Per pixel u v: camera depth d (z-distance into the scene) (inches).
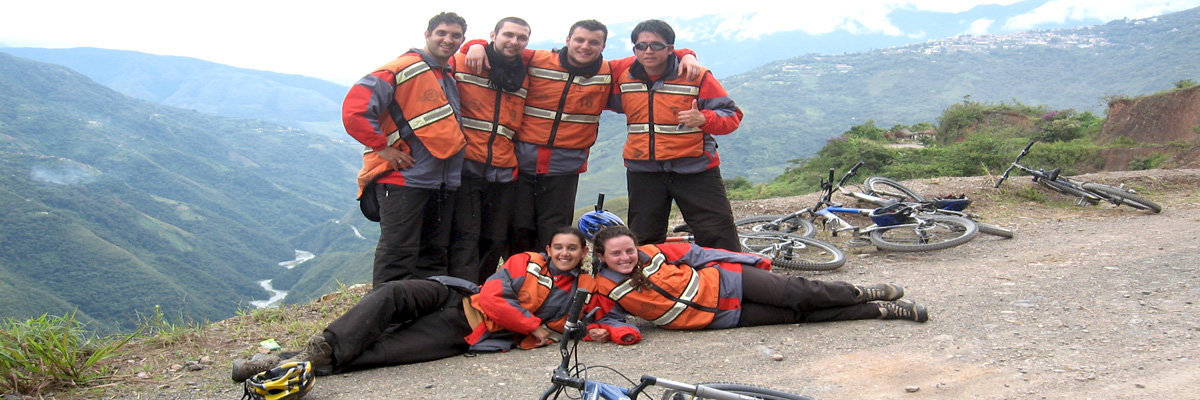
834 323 156.6
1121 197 315.9
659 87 170.2
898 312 156.8
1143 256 219.6
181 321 167.9
